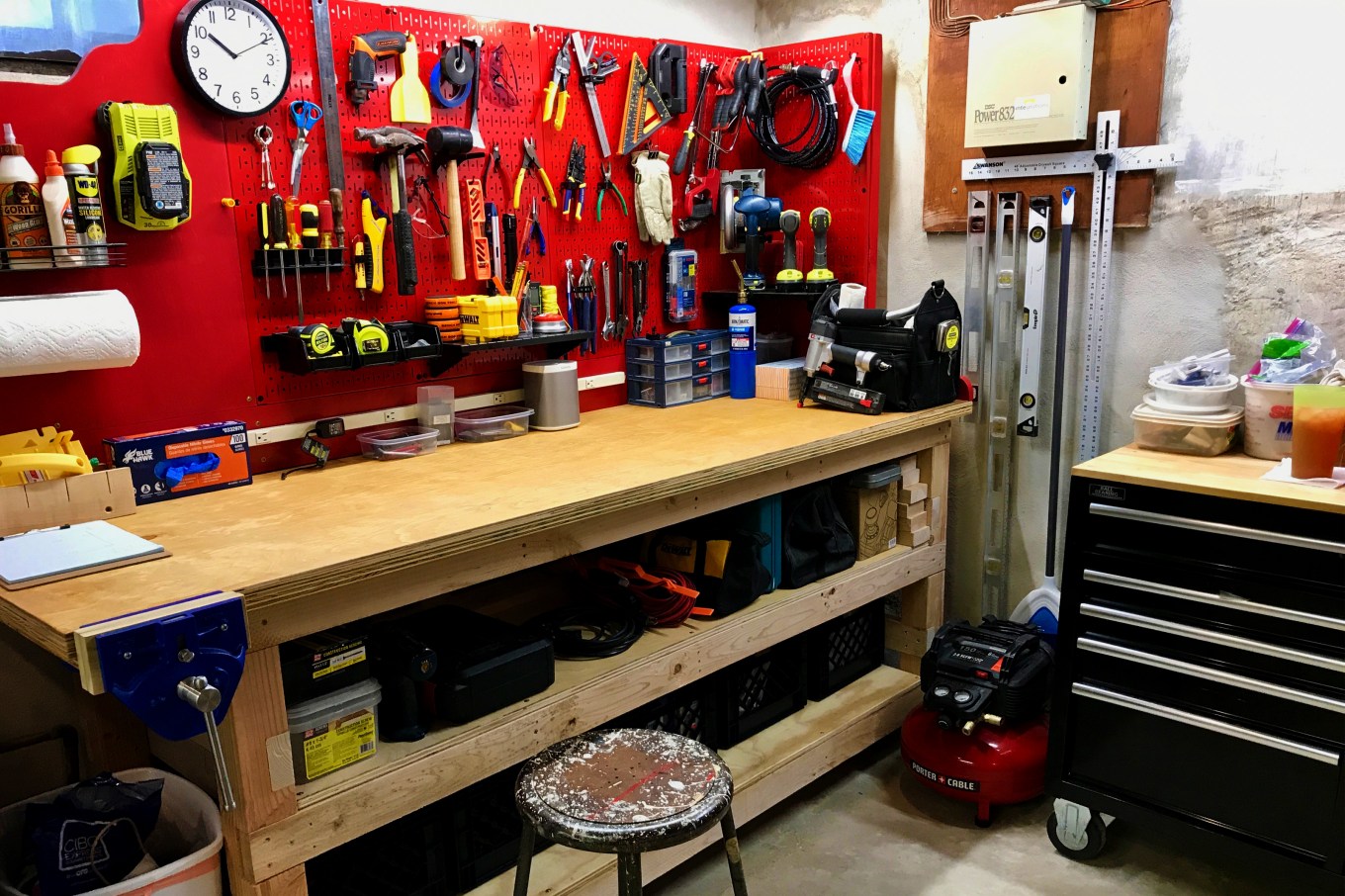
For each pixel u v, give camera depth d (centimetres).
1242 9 232
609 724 215
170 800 172
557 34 251
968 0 275
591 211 268
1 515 160
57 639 120
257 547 153
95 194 172
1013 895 221
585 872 192
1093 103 257
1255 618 200
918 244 303
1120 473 213
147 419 192
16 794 186
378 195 220
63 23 175
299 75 205
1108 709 223
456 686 175
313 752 157
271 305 207
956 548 311
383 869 177
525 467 207
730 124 300
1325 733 193
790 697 260
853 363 262
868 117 288
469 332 230
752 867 233
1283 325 239
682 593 219
